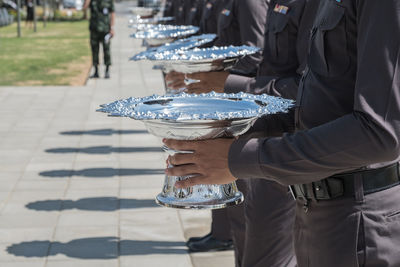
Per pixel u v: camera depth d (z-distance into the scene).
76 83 13.48
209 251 4.50
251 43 3.81
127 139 8.12
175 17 8.21
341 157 1.65
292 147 1.71
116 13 39.97
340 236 1.91
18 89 12.38
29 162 6.98
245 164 1.78
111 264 4.31
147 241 4.72
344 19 1.83
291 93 3.13
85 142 7.96
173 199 1.94
